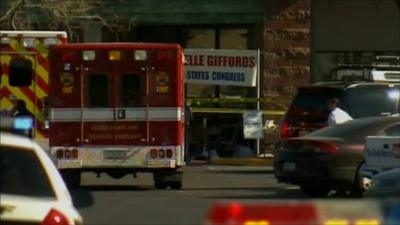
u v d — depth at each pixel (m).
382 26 107.56
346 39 107.38
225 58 98.69
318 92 75.50
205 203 58.06
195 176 79.44
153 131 65.25
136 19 103.94
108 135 65.31
